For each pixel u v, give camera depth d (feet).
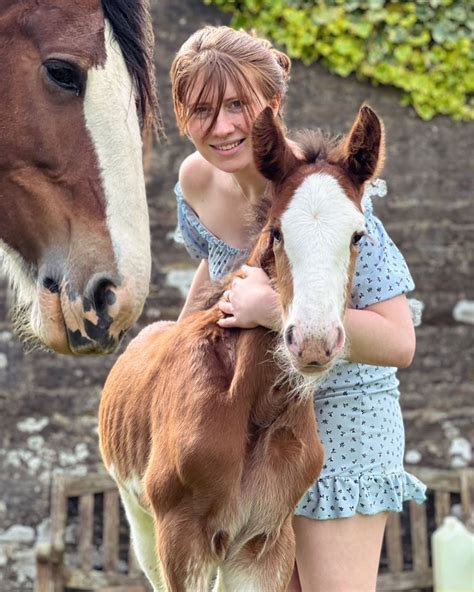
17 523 23.24
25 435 23.43
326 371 9.57
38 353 23.49
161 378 11.46
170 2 23.79
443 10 23.61
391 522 22.82
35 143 10.46
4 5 10.48
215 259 12.73
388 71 23.62
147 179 23.81
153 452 11.18
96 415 23.49
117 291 10.30
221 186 12.38
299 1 23.56
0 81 10.46
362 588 11.66
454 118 23.91
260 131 10.16
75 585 22.56
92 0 10.55
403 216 23.89
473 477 22.93
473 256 23.85
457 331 23.75
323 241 9.52
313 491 11.59
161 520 10.86
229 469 10.51
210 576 10.89
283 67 12.34
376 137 9.96
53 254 10.57
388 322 11.18
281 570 10.92
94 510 23.31
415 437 23.49
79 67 10.37
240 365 10.59
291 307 9.56
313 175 9.95
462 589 17.74
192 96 11.04
